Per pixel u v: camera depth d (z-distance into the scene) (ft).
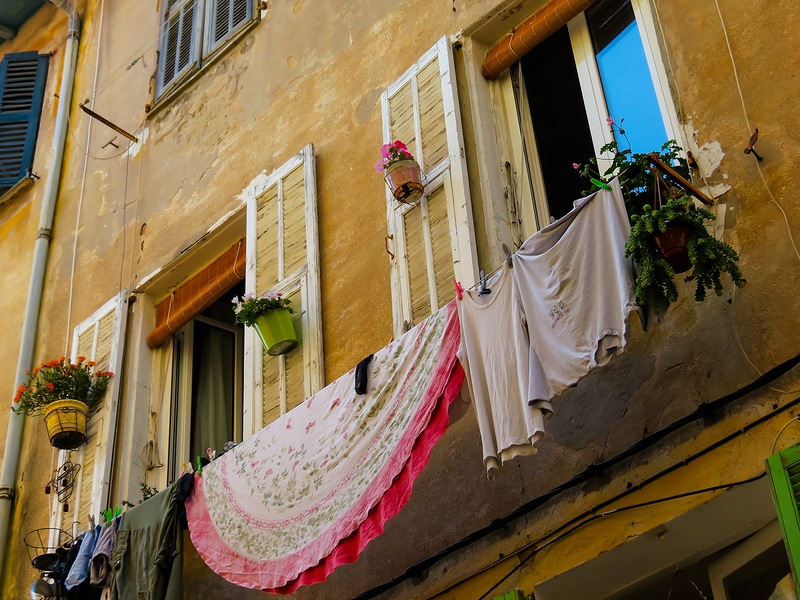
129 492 24.75
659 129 18.52
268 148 26.12
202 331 27.84
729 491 14.40
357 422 17.60
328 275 22.40
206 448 26.16
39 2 38.27
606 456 16.01
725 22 17.61
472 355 15.99
